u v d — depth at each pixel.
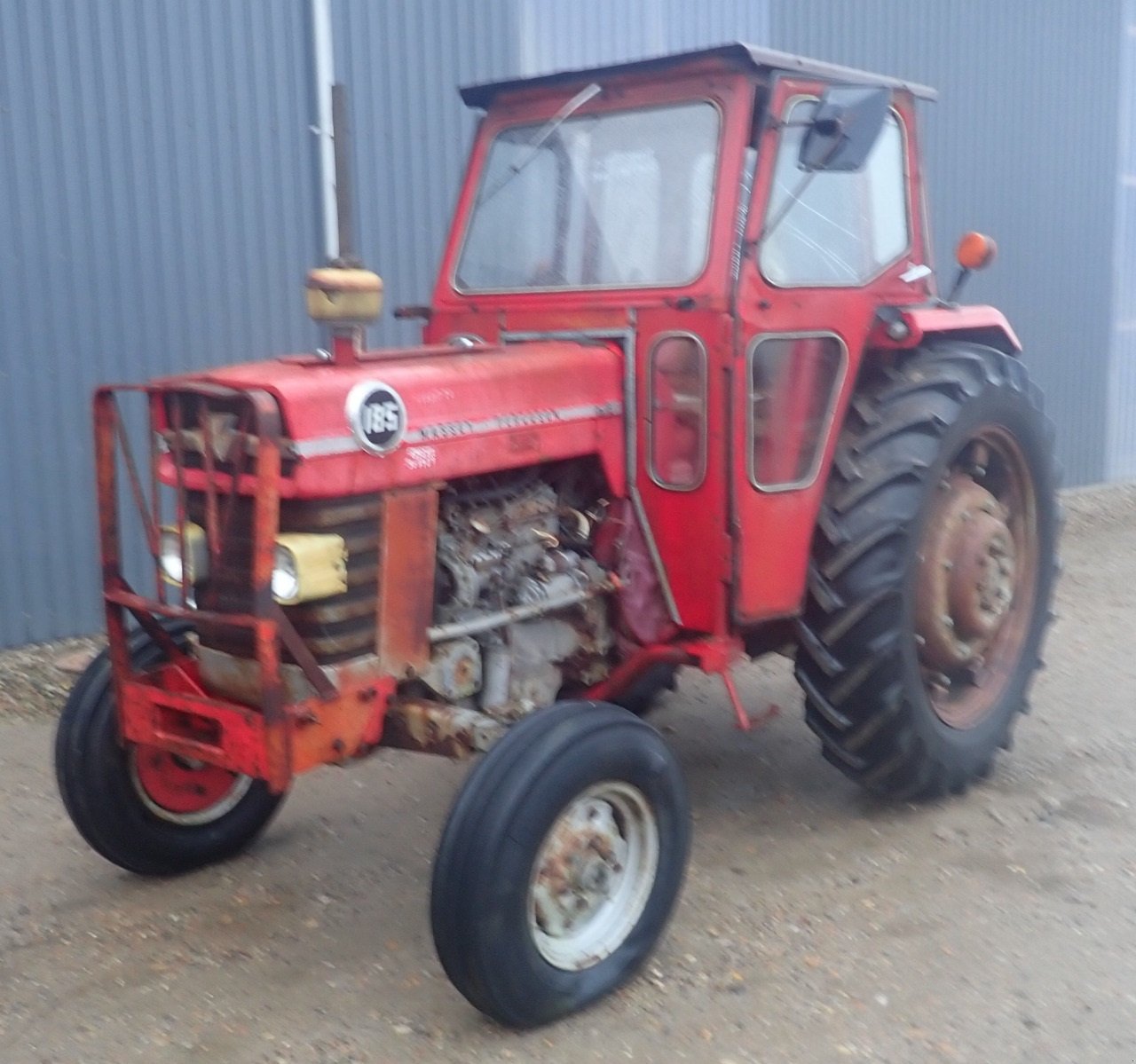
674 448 3.73
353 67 6.78
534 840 3.02
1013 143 10.17
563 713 3.20
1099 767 4.73
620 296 3.80
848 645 3.99
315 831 4.31
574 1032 3.13
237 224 6.52
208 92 6.34
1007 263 10.32
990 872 3.89
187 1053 3.06
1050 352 10.80
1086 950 3.43
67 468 6.17
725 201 3.64
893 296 4.26
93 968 3.45
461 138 7.23
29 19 5.80
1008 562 4.53
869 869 3.94
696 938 3.54
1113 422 11.50
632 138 3.89
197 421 3.22
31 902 3.84
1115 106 10.91
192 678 3.47
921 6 9.38
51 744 5.17
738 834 4.21
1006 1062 2.96
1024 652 4.73
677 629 3.89
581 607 3.78
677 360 3.68
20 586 6.12
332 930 3.65
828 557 4.01
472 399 3.39
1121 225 11.19
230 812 4.05
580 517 3.75
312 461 3.03
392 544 3.24
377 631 3.24
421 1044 3.09
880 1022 3.12
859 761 4.16
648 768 3.28
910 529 3.98
